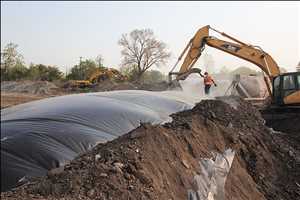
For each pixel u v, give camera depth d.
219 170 9.09
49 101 14.48
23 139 9.91
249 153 11.28
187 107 13.88
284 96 17.72
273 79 18.17
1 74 63.81
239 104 15.91
